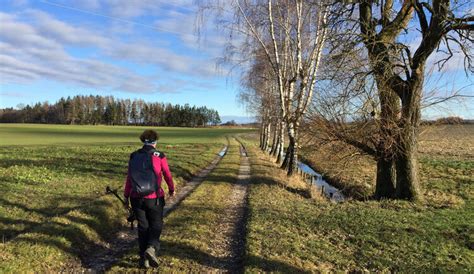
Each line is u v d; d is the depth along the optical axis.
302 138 19.48
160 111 181.88
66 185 14.23
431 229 9.70
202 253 7.43
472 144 43.06
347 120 15.05
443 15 11.75
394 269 6.98
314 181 22.02
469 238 9.11
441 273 6.79
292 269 6.63
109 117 173.50
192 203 12.20
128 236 8.77
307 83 19.72
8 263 6.14
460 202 14.10
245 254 7.22
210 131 129.50
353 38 13.59
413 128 13.38
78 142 54.41
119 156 27.67
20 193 12.32
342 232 9.26
